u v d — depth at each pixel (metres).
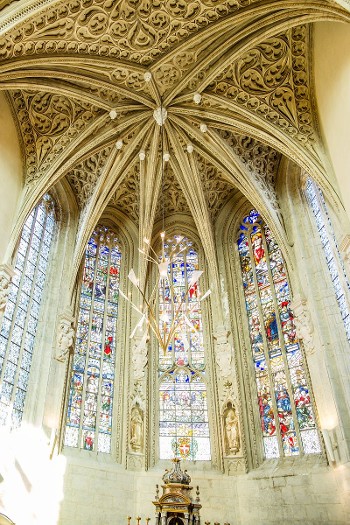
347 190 14.14
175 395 19.59
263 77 16.98
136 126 19.48
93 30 15.18
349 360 15.66
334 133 14.84
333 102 14.65
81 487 16.08
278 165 21.08
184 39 16.30
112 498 16.52
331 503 14.54
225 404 18.47
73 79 16.62
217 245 22.50
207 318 21.06
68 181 21.25
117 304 21.59
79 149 18.53
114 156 19.95
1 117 16.47
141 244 21.28
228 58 16.52
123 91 17.75
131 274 14.48
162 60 16.80
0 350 15.77
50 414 16.48
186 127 19.55
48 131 18.06
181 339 20.83
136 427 18.28
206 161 21.30
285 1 14.02
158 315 21.38
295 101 16.81
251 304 20.58
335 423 15.09
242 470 17.17
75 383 18.38
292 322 18.66
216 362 19.45
